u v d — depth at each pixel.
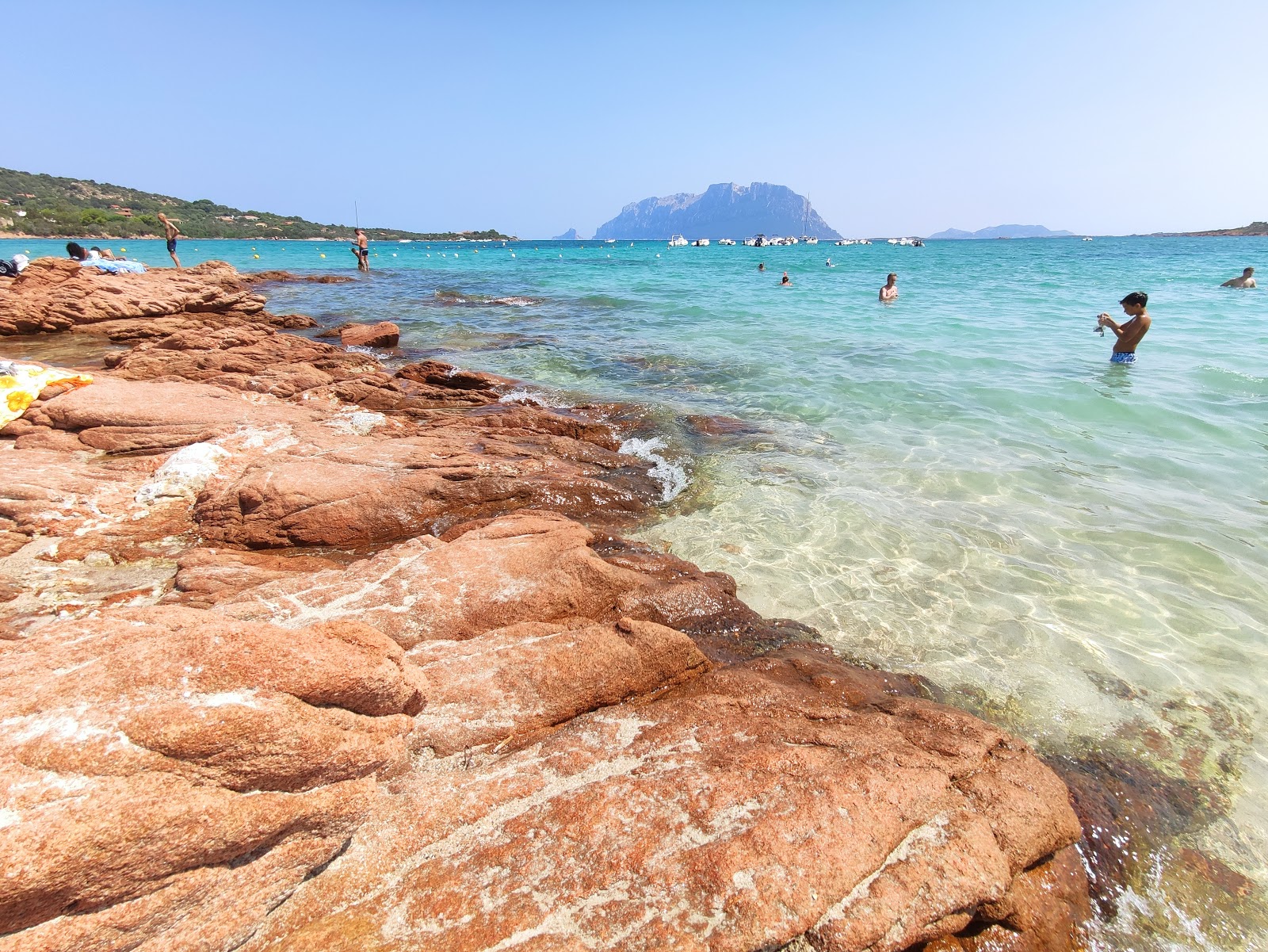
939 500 7.34
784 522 6.89
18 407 8.02
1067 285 29.47
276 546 5.98
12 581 5.12
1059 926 2.96
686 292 28.70
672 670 4.18
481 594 4.54
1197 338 15.14
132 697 2.49
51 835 2.08
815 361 14.06
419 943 2.48
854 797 2.99
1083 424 9.62
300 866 2.64
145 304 17.38
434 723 3.55
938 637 5.04
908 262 55.22
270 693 2.66
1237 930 3.06
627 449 9.04
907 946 2.66
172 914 2.34
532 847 2.80
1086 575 5.86
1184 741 4.07
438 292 28.23
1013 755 3.50
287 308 24.11
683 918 2.55
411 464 7.04
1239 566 5.91
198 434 7.80
